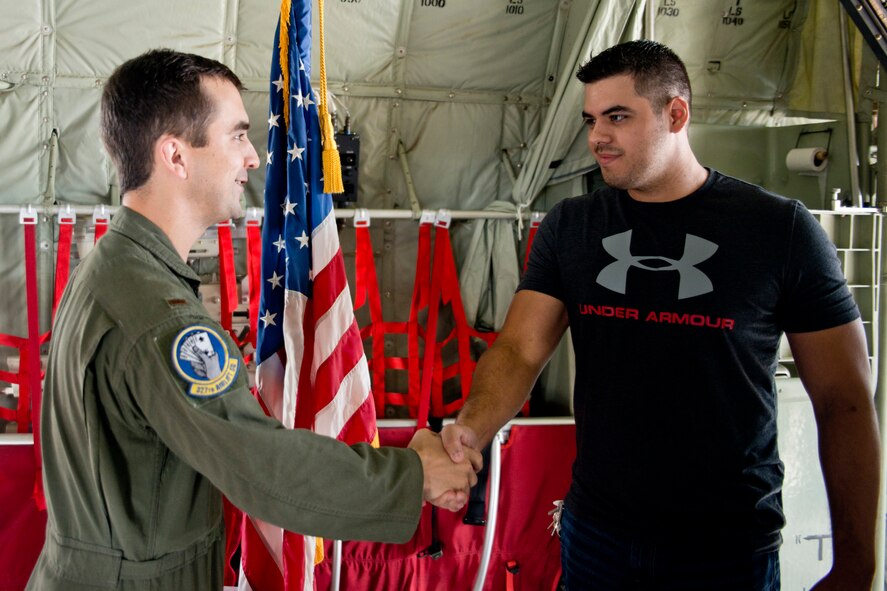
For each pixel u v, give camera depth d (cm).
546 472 283
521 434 280
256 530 200
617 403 156
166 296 122
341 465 125
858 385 146
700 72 315
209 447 117
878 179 284
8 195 283
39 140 285
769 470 153
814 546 286
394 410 316
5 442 249
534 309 179
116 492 121
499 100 319
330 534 126
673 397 150
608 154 157
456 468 152
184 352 116
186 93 129
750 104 324
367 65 302
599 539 159
